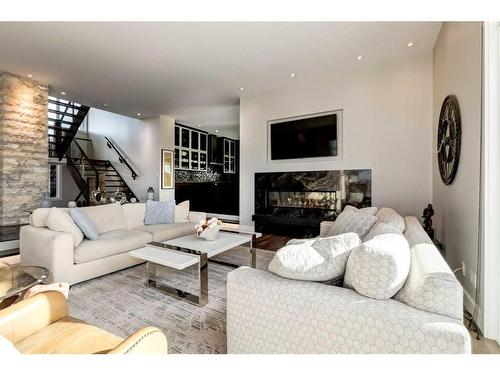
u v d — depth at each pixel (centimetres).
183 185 827
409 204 370
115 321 190
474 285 197
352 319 101
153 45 335
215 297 229
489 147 176
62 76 434
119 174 784
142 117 721
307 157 461
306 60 380
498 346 165
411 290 104
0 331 104
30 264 253
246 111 532
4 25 288
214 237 279
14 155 435
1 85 421
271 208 505
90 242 265
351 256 116
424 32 309
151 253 234
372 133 398
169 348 159
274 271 133
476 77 196
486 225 176
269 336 122
